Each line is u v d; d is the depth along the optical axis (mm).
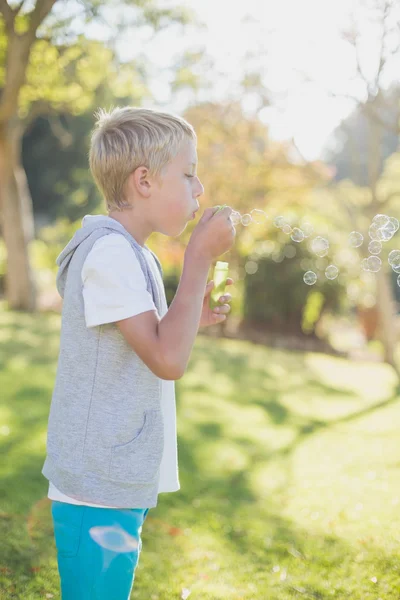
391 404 6355
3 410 4598
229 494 3541
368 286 10148
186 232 9438
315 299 9984
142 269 1382
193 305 1293
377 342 11141
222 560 2713
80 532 1340
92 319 1311
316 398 6414
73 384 1368
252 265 9969
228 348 8758
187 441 4438
